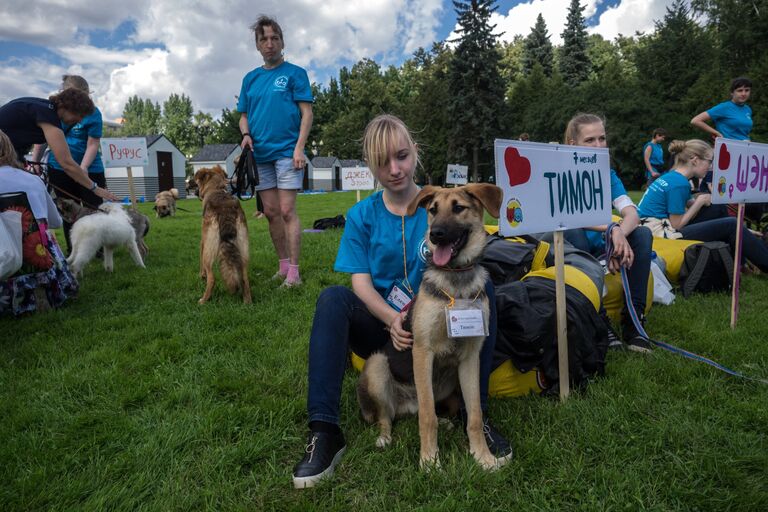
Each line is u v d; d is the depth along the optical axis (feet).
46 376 10.05
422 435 7.18
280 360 10.77
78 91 16.56
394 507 6.22
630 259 11.09
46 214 14.74
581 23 188.75
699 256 15.60
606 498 6.17
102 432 8.02
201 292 16.96
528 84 154.30
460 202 7.81
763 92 91.86
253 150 17.56
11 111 15.39
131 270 20.97
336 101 249.14
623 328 11.93
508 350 8.90
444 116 145.89
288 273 17.40
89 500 6.36
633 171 118.11
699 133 109.40
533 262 11.86
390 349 8.31
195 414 8.51
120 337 12.51
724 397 8.53
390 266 8.80
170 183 121.80
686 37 123.54
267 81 17.02
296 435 8.01
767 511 5.93
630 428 7.70
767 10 102.94
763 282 17.12
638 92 119.14
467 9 127.95
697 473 6.63
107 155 30.40
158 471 6.98
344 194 120.67
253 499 6.46
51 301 15.08
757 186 12.83
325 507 6.24
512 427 8.06
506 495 6.33
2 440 7.80
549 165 8.80
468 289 7.42
